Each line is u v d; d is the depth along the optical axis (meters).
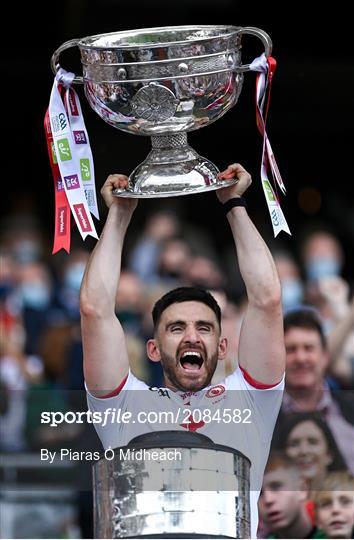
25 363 10.89
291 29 14.16
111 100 5.29
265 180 5.56
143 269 12.30
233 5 14.49
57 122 5.52
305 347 7.69
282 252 12.80
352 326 9.30
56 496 7.54
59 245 5.51
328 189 15.02
